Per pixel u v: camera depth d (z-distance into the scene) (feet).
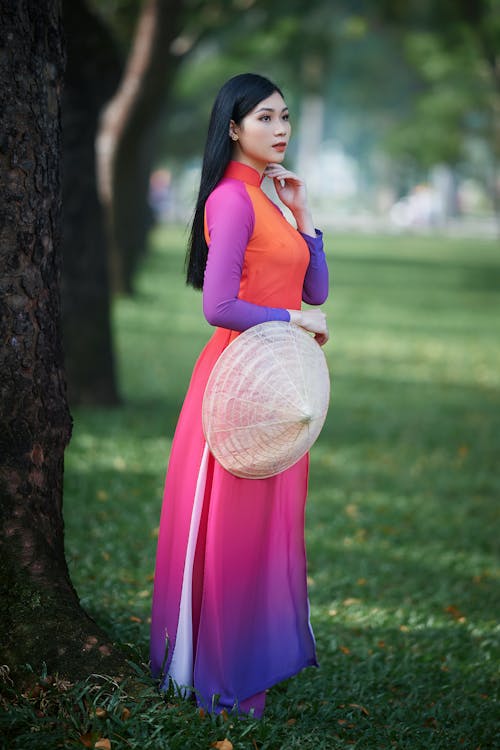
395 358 75.05
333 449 46.03
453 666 23.27
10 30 17.03
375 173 419.74
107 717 16.31
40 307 17.89
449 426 51.80
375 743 18.01
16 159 17.26
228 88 17.34
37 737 15.65
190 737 15.99
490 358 76.89
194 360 67.46
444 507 37.93
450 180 320.50
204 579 17.47
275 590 17.95
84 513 32.99
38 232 17.69
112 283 95.66
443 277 145.59
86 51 45.68
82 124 47.29
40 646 17.19
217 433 16.75
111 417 47.47
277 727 17.25
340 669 22.30
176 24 74.95
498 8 116.16
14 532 17.78
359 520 35.73
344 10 136.67
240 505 17.39
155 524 32.86
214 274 16.81
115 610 23.95
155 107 79.71
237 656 17.54
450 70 166.91
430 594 29.04
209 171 17.42
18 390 17.70
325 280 18.74
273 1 109.19
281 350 16.69
